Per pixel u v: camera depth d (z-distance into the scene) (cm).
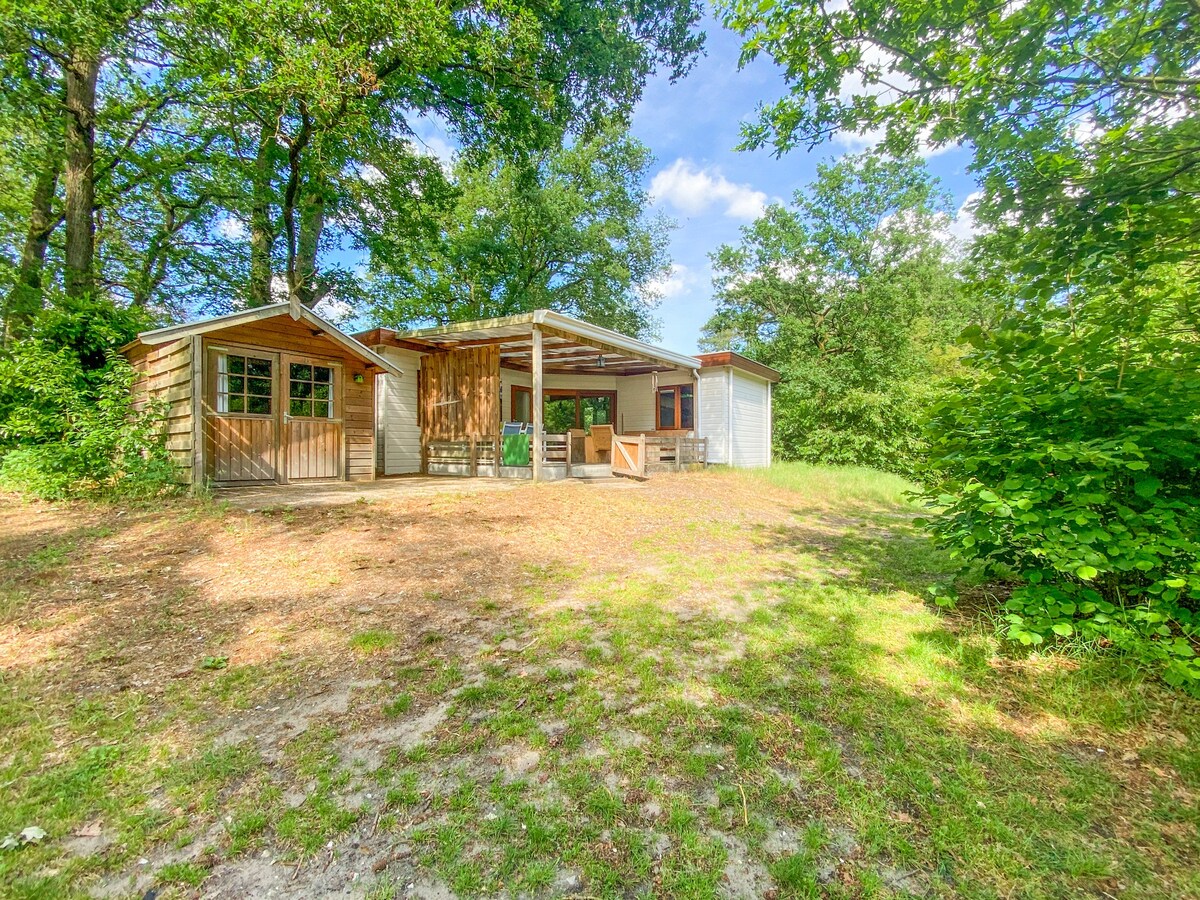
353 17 841
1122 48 323
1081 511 288
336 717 242
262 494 719
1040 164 354
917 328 2016
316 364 868
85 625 332
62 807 184
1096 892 154
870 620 356
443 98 1178
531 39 998
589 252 2236
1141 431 295
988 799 190
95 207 1162
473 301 2156
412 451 1159
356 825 179
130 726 233
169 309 1473
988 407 366
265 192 1224
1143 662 261
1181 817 182
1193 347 339
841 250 1948
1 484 694
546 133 1261
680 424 1455
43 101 983
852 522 744
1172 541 268
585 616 360
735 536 616
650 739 226
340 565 445
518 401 1416
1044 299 379
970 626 345
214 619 345
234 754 215
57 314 855
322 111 918
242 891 154
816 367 1786
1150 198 326
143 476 661
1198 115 328
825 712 247
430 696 260
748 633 335
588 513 689
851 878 158
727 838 173
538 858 166
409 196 1367
